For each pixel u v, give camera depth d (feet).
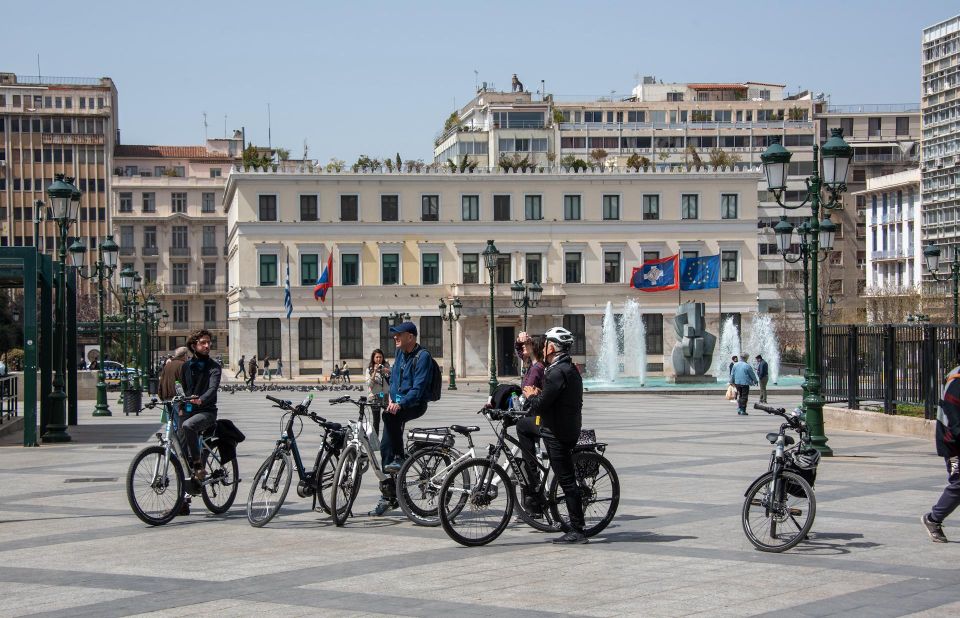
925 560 36.86
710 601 31.50
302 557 38.17
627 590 32.86
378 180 255.29
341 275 254.06
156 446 45.68
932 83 335.06
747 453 71.46
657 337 259.80
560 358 40.16
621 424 100.01
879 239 364.38
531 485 41.78
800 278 360.07
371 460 45.96
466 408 131.23
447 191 257.34
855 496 51.03
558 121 384.68
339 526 44.39
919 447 74.90
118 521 46.39
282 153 298.15
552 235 259.19
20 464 69.26
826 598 31.78
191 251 374.02
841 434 86.12
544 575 34.96
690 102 404.36
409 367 46.09
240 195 251.60
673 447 75.97
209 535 42.86
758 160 387.55
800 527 38.73
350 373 253.24
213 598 32.30
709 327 260.21
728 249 262.26
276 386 212.43
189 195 375.45
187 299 374.02
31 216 380.17
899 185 346.13
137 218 371.97
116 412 136.26
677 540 40.70
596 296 258.98
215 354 368.27
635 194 260.62
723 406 134.41
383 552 38.91
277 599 32.07
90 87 386.52
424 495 44.24
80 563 37.65
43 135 379.55
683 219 261.24
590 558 37.58
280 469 44.91
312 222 253.03
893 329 87.45
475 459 40.40
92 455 75.25
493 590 32.96
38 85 384.88
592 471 41.93
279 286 251.60
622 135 382.01
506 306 252.83
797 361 291.79
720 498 50.83
